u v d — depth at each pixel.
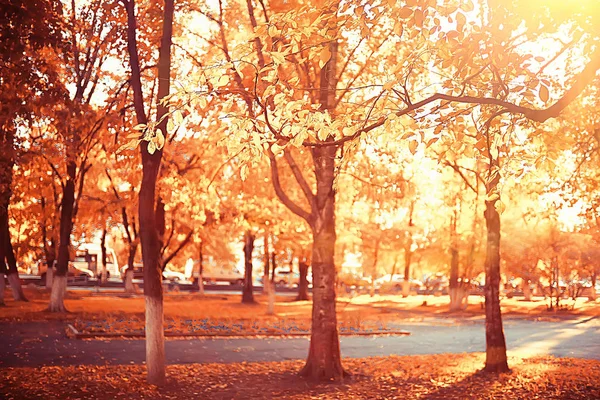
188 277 71.62
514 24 7.63
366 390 13.16
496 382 13.88
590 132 13.97
